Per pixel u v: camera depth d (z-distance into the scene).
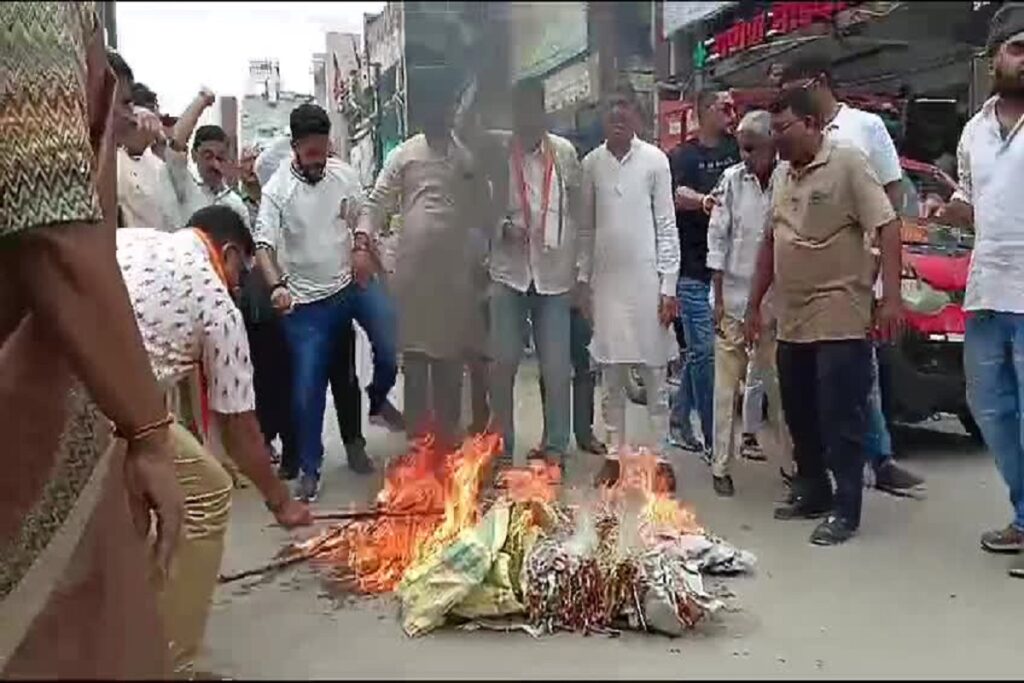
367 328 5.71
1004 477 4.60
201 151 5.57
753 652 3.49
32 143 1.68
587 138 6.61
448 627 3.64
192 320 3.11
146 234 3.20
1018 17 4.57
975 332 4.52
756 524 5.09
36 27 1.70
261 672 1.91
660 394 5.80
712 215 5.62
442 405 5.76
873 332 4.78
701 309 6.14
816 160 4.68
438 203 5.70
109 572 1.82
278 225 5.48
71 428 2.00
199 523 2.94
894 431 6.81
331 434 6.25
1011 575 4.33
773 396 5.87
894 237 4.60
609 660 3.37
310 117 5.44
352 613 3.68
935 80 9.07
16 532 1.95
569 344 5.82
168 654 1.83
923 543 4.77
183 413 3.31
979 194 4.41
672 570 3.78
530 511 4.00
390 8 5.95
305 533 4.30
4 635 1.79
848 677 1.55
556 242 5.71
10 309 1.86
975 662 3.39
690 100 7.86
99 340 1.72
